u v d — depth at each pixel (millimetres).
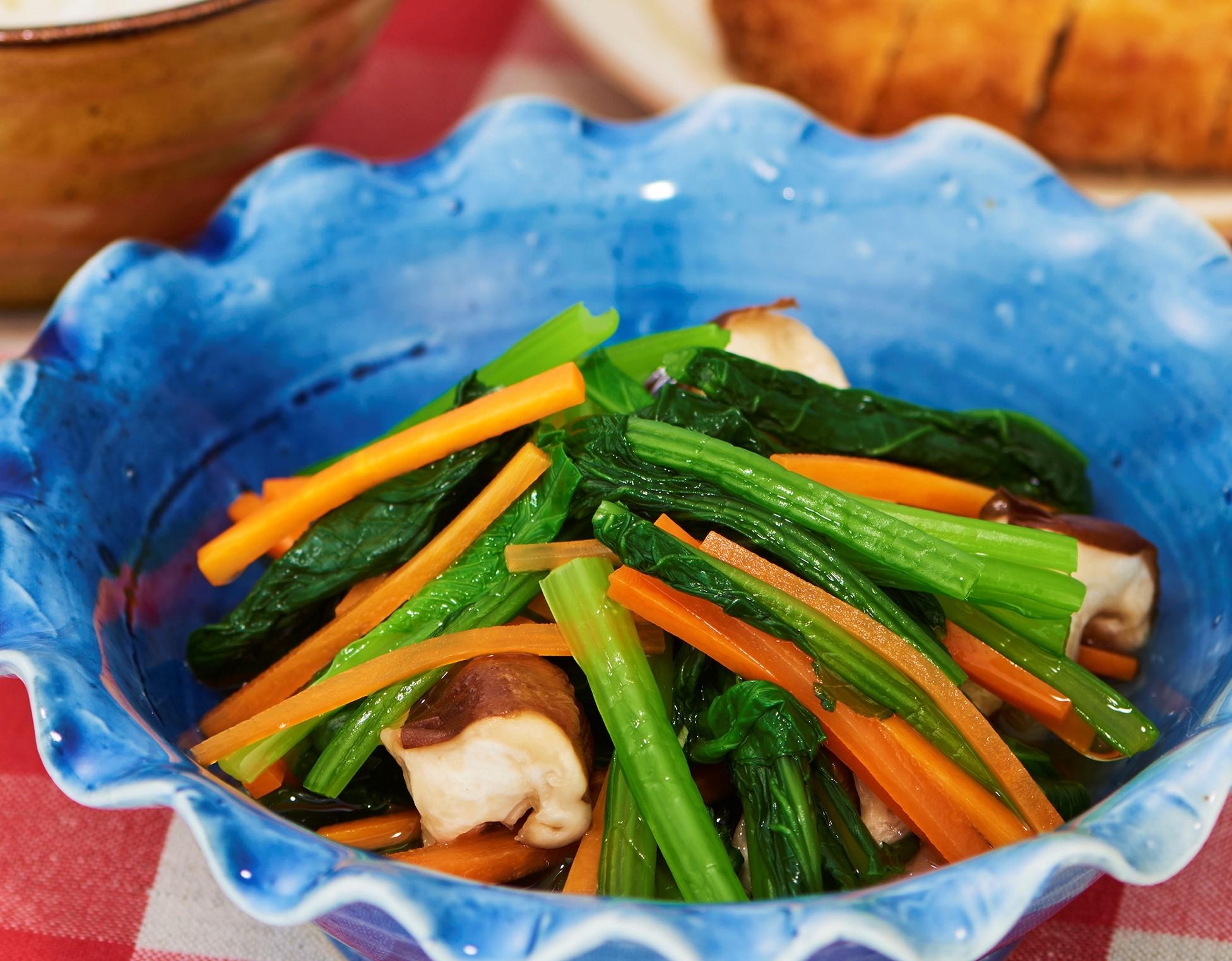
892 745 245
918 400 312
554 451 263
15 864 274
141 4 344
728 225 316
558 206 314
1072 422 296
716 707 250
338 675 251
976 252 305
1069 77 374
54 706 221
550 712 242
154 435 281
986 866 206
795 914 202
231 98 322
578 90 414
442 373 313
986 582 252
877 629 246
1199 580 270
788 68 392
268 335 299
